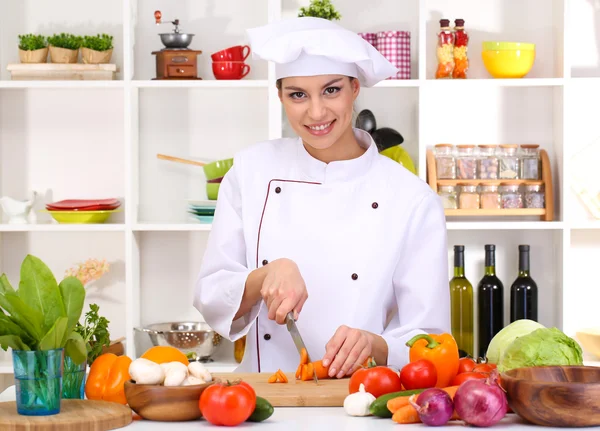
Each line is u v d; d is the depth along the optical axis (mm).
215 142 3604
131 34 3432
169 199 3604
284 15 3572
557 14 3439
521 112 3549
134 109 3457
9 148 3623
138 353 3520
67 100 3619
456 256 3342
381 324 2084
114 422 1301
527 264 3336
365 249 2068
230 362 3381
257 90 3596
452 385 1536
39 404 1308
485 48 3367
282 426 1308
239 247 2156
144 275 3617
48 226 3373
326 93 1913
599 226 3324
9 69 3393
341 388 1552
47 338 1302
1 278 1401
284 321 1739
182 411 1335
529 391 1257
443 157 3395
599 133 3535
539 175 3434
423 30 3307
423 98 3322
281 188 2133
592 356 3250
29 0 3586
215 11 3580
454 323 3330
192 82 3338
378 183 2113
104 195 3631
